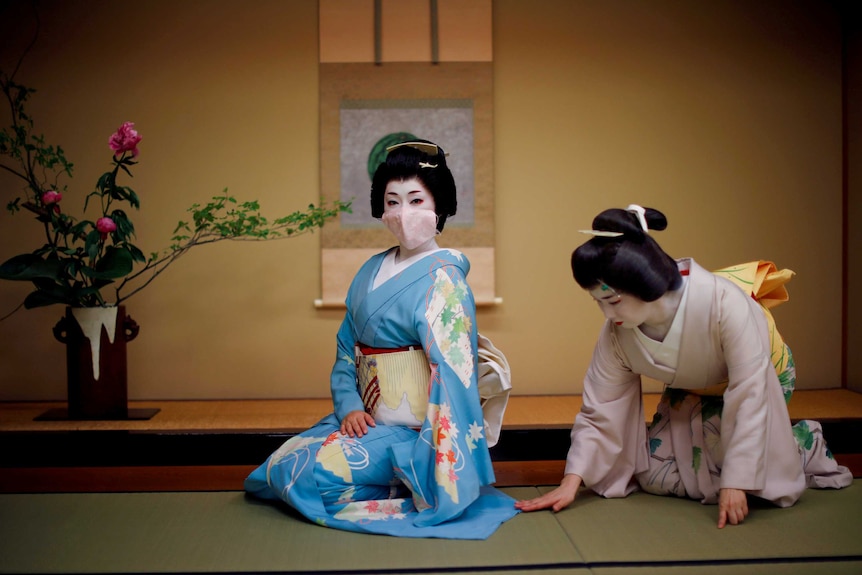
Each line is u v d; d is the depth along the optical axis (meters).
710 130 3.91
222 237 3.45
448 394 2.15
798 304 3.95
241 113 3.81
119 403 3.24
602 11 3.88
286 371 3.83
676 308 2.13
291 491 2.15
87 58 3.77
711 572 1.75
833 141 3.94
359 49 3.81
